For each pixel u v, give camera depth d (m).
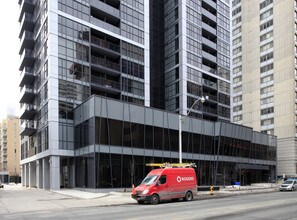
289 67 78.25
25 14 56.69
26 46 56.78
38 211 19.00
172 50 70.38
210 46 74.06
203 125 50.28
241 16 93.62
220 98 74.62
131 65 54.59
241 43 92.56
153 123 42.28
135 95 54.34
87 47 48.03
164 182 23.06
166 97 70.44
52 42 44.28
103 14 52.28
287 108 77.38
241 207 18.44
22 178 66.06
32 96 54.91
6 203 24.11
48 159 46.81
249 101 87.75
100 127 36.75
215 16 76.75
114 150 37.53
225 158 52.84
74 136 43.72
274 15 83.44
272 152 68.75
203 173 48.75
